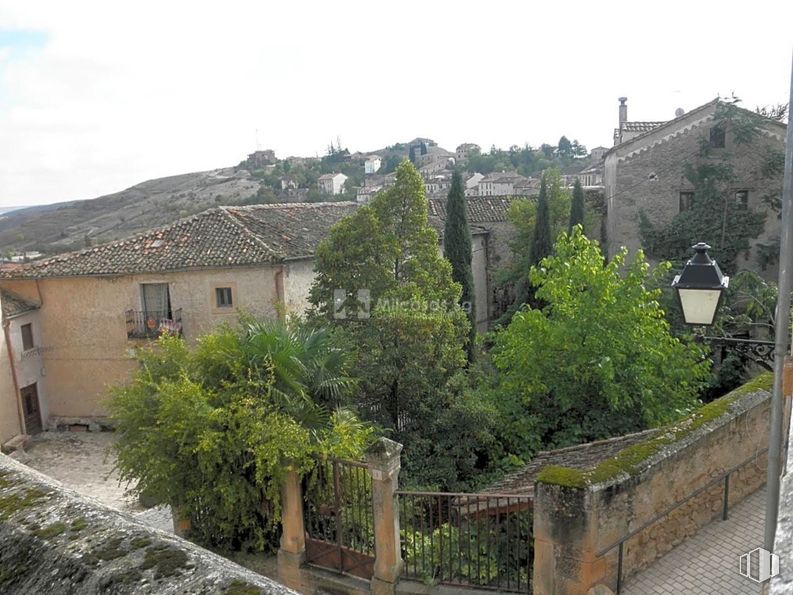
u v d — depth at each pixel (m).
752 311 16.97
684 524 6.85
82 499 2.16
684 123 22.59
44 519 2.00
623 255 12.46
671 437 6.77
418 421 12.94
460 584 7.41
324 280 13.87
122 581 1.62
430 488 11.47
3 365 18.86
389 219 14.13
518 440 12.36
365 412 12.69
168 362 10.20
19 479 2.35
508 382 12.54
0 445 18.12
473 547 7.71
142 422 9.56
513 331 12.78
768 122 21.77
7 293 20.14
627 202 23.36
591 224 24.55
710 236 22.34
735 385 16.14
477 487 11.80
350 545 8.39
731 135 22.17
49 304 20.25
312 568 8.59
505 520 7.75
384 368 12.46
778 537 1.56
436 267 14.22
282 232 19.72
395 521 7.76
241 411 8.65
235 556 9.57
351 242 13.64
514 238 27.77
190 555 1.73
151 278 18.94
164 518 12.62
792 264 4.29
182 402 8.76
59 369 20.47
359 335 12.91
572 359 12.07
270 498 8.57
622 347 11.77
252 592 1.52
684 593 5.98
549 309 13.15
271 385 9.28
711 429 7.04
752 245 22.22
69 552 1.79
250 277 17.94
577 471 6.07
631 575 6.26
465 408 12.45
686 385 12.15
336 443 8.58
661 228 23.08
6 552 1.88
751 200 22.17
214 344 9.88
